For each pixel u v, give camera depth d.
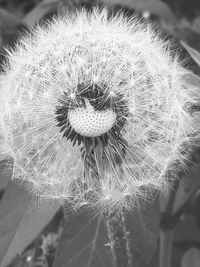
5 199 0.10
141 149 0.10
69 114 0.11
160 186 0.10
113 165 0.10
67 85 0.11
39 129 0.11
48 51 0.10
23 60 0.11
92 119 0.10
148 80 0.10
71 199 0.10
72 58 0.10
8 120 0.11
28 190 0.10
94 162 0.10
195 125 0.10
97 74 0.10
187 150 0.10
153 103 0.10
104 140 0.11
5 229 0.10
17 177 0.10
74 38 0.10
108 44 0.10
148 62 0.10
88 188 0.10
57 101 0.11
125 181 0.10
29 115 0.11
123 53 0.10
